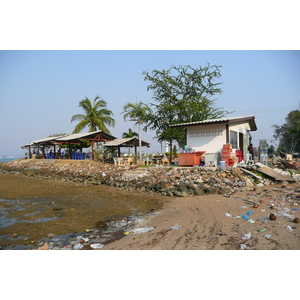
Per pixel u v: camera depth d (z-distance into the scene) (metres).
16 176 26.36
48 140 33.94
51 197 13.06
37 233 7.18
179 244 5.73
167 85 27.78
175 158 25.67
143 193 13.18
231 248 5.29
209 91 28.30
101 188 15.66
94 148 30.50
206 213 8.22
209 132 16.59
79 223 8.09
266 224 6.55
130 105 25.20
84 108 39.09
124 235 6.75
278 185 12.31
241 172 13.88
